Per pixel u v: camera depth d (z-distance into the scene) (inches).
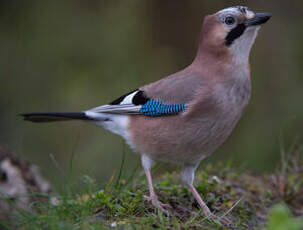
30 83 642.8
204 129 300.4
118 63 639.1
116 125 338.3
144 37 675.4
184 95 300.4
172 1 701.3
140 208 279.7
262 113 609.6
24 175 376.5
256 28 304.3
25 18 670.5
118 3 668.1
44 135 600.1
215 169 394.3
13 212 332.5
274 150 547.8
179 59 695.1
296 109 590.6
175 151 310.2
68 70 640.4
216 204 317.1
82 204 279.4
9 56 654.5
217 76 301.0
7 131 613.0
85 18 661.3
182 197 313.6
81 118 347.3
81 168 535.5
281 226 183.3
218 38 305.4
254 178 387.2
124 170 334.6
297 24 657.0
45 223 258.5
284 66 635.5
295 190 361.4
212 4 706.8
